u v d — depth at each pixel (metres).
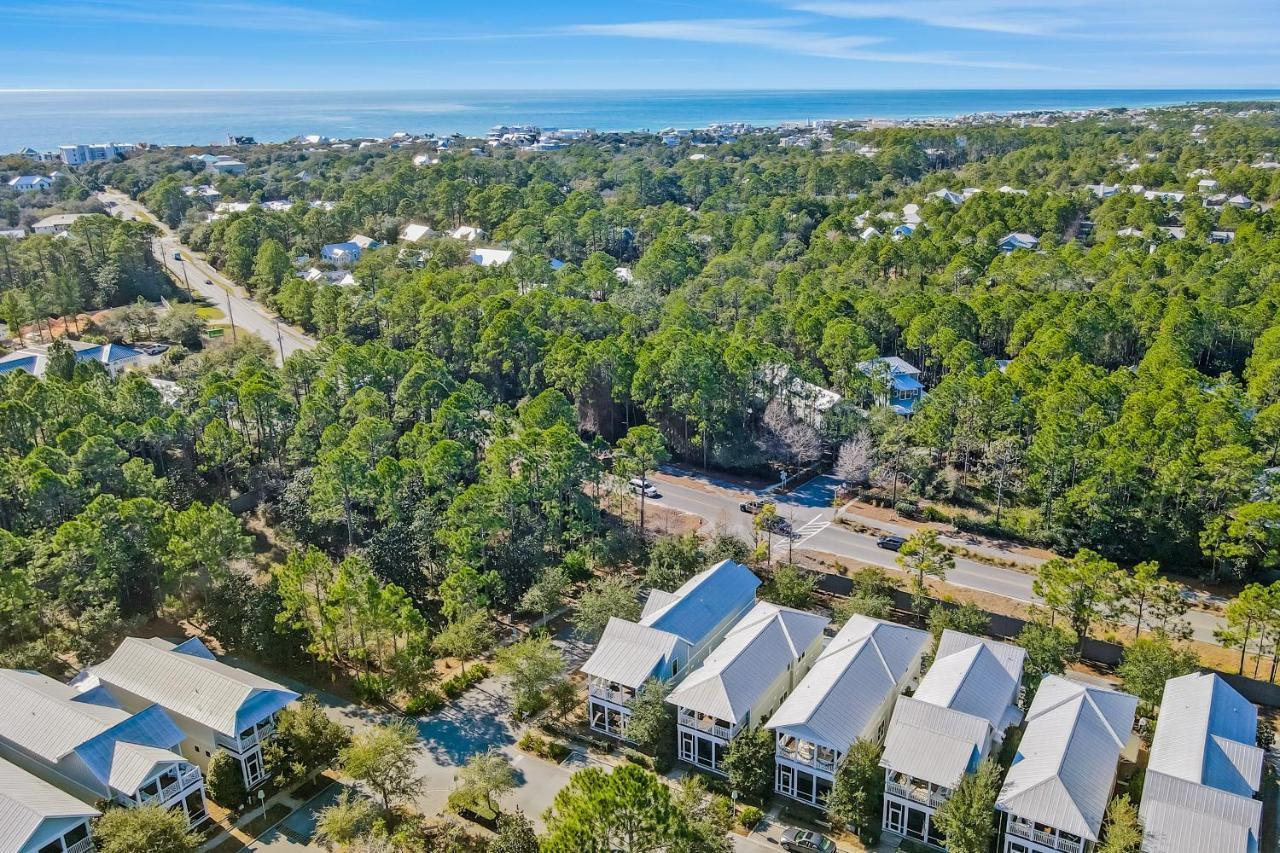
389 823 58.50
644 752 66.12
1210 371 136.75
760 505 105.00
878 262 178.75
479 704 72.56
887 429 112.06
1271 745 63.41
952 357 126.12
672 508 107.00
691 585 78.38
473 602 77.00
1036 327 136.12
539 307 146.62
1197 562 90.81
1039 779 54.06
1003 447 105.75
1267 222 196.88
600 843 45.84
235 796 60.25
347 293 162.12
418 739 68.00
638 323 146.88
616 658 68.44
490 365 134.00
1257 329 133.62
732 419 121.25
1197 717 59.59
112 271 180.50
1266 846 55.12
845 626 72.75
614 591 78.69
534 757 66.06
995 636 79.19
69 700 61.62
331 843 57.44
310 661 77.06
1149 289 151.50
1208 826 51.06
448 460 92.94
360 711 71.62
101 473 91.06
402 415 114.56
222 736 61.38
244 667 77.06
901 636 70.62
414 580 84.69
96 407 105.25
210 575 78.81
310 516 92.62
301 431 106.81
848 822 57.09
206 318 178.38
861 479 109.94
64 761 57.16
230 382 115.50
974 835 52.19
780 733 60.16
